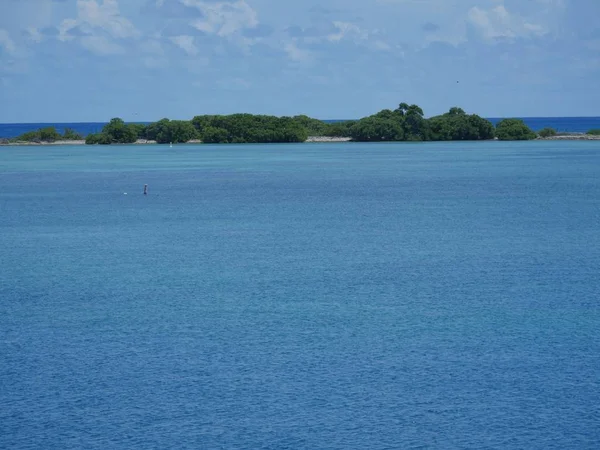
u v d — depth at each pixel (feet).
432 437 124.06
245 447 120.98
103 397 139.44
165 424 128.77
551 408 134.10
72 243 303.89
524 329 177.17
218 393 140.87
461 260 259.39
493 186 538.06
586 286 219.82
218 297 209.15
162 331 177.47
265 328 179.11
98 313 194.08
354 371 150.82
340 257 266.36
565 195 472.44
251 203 445.37
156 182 596.29
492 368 152.05
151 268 250.16
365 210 405.59
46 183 593.42
